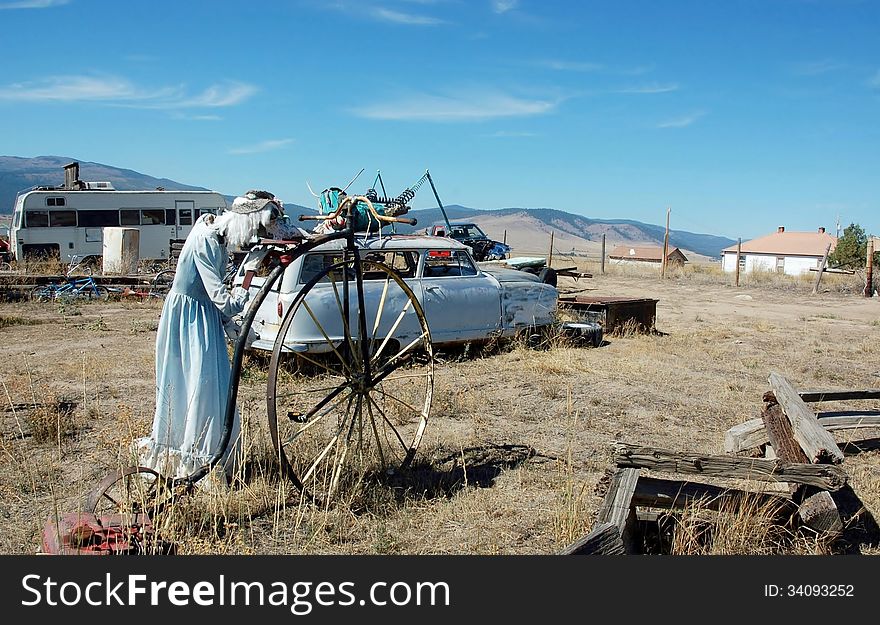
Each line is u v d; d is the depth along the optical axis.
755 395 8.80
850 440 6.88
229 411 4.89
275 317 9.01
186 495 4.75
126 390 8.54
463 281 10.68
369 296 9.53
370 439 6.30
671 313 18.38
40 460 5.94
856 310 20.12
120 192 25.70
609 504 4.15
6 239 31.61
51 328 13.88
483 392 8.58
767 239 84.12
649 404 8.23
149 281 19.86
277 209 5.11
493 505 5.21
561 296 14.20
